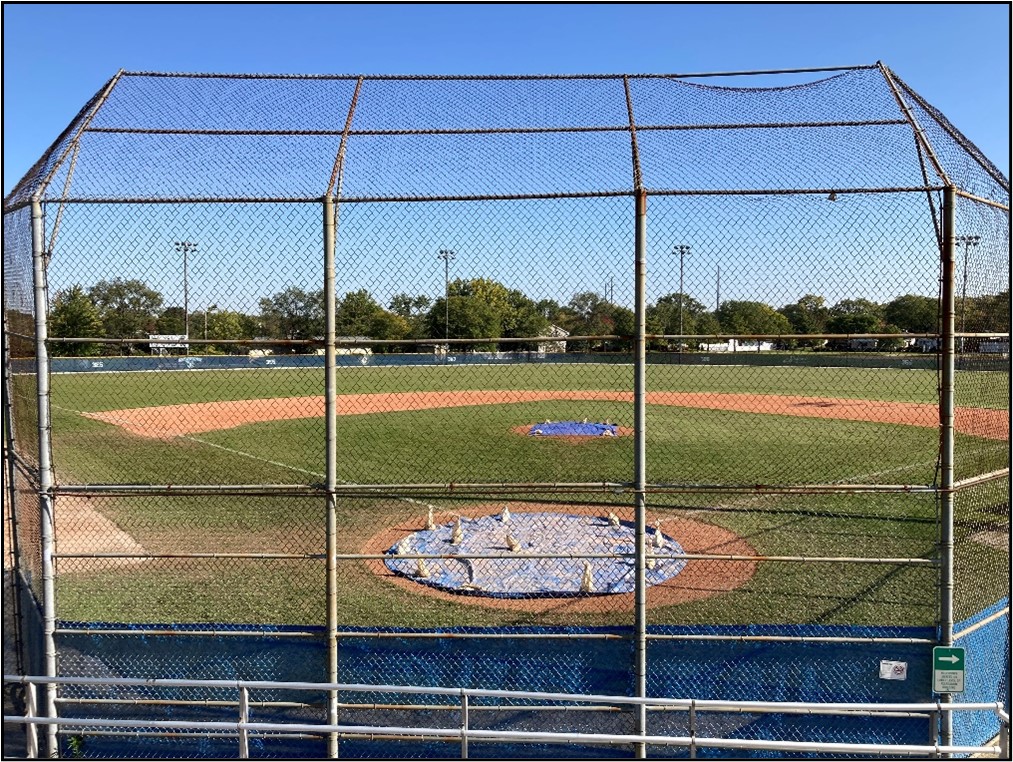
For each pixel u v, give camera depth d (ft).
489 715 18.37
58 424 68.44
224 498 41.57
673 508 38.91
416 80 22.36
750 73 23.07
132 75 21.89
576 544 32.07
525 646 18.33
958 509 33.55
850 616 25.82
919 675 17.80
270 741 18.69
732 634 18.84
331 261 18.07
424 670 18.48
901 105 19.92
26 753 17.90
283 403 82.74
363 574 29.68
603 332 32.58
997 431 54.80
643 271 17.74
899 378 108.88
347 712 18.61
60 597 27.89
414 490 17.99
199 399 84.02
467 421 71.82
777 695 18.13
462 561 30.37
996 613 19.60
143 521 37.29
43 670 19.13
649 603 26.76
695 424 70.08
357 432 65.46
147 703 18.33
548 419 73.61
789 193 17.84
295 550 32.89
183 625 18.97
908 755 17.81
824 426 68.74
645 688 17.90
